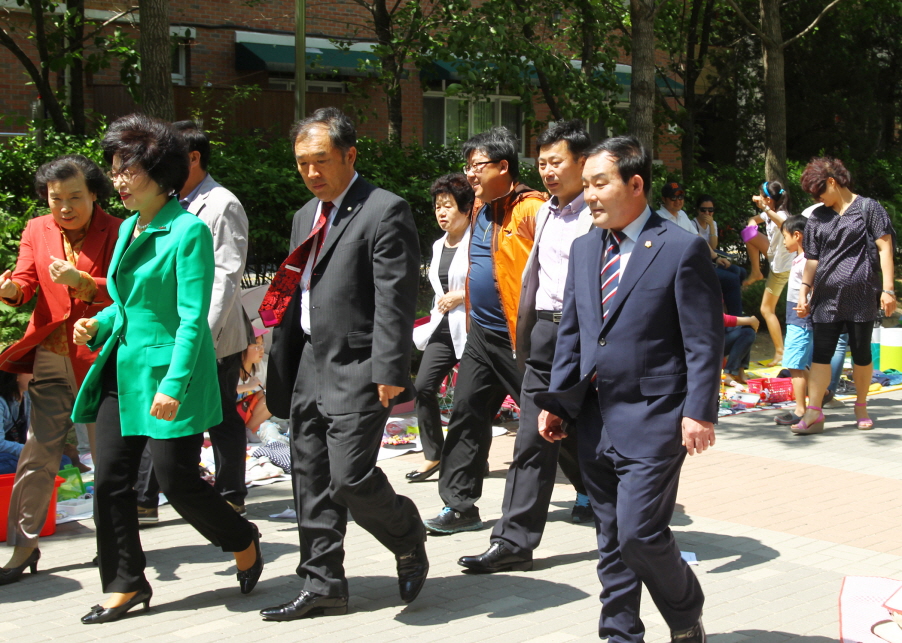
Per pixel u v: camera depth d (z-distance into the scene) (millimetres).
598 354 3318
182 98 17859
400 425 7562
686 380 3262
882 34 24812
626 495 3193
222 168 9117
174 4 19266
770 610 4020
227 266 4812
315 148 3779
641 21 11180
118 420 3834
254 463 6531
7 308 7945
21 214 8602
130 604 3914
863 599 4113
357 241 3820
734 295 9633
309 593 3906
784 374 9570
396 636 3727
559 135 4512
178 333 3680
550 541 5031
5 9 15391
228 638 3705
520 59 13133
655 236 3293
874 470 6551
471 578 4445
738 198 14516
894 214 20156
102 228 4492
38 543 4578
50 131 9492
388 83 15289
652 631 3771
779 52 15195
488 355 5082
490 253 5070
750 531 5172
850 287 7531
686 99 19625
